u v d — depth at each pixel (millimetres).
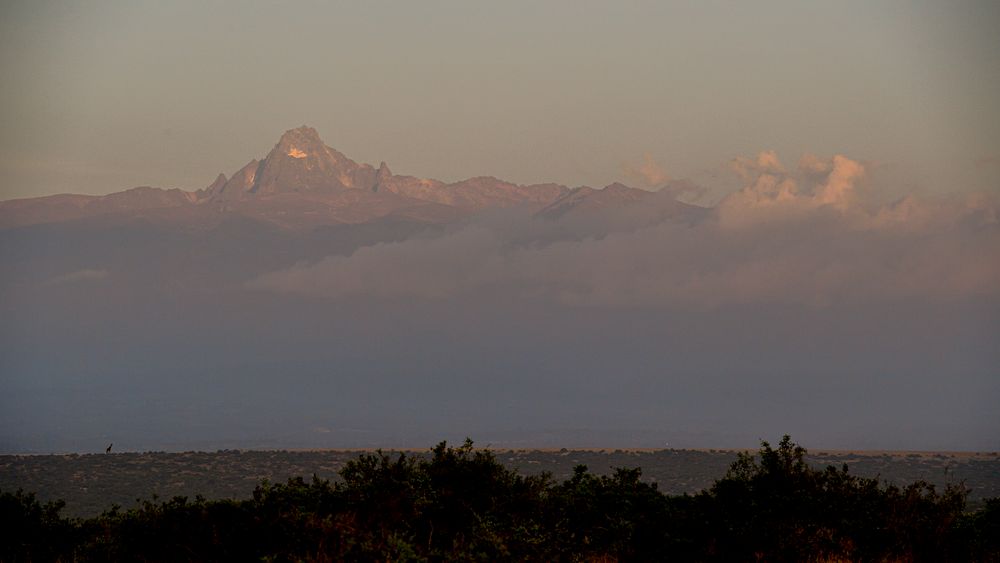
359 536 45188
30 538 54125
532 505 52312
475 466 52656
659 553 53250
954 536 54844
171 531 49500
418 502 49812
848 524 54312
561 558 47875
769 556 52500
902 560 52688
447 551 45594
